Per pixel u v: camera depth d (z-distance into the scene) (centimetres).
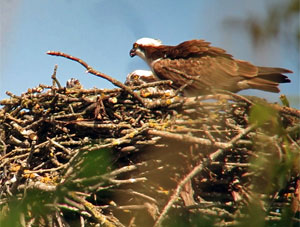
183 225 975
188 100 1066
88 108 1120
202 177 1034
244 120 1041
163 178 1041
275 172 796
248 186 1008
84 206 974
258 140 965
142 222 1021
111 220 984
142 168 1033
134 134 1027
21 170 985
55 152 1098
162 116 1105
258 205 876
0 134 1152
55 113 1147
